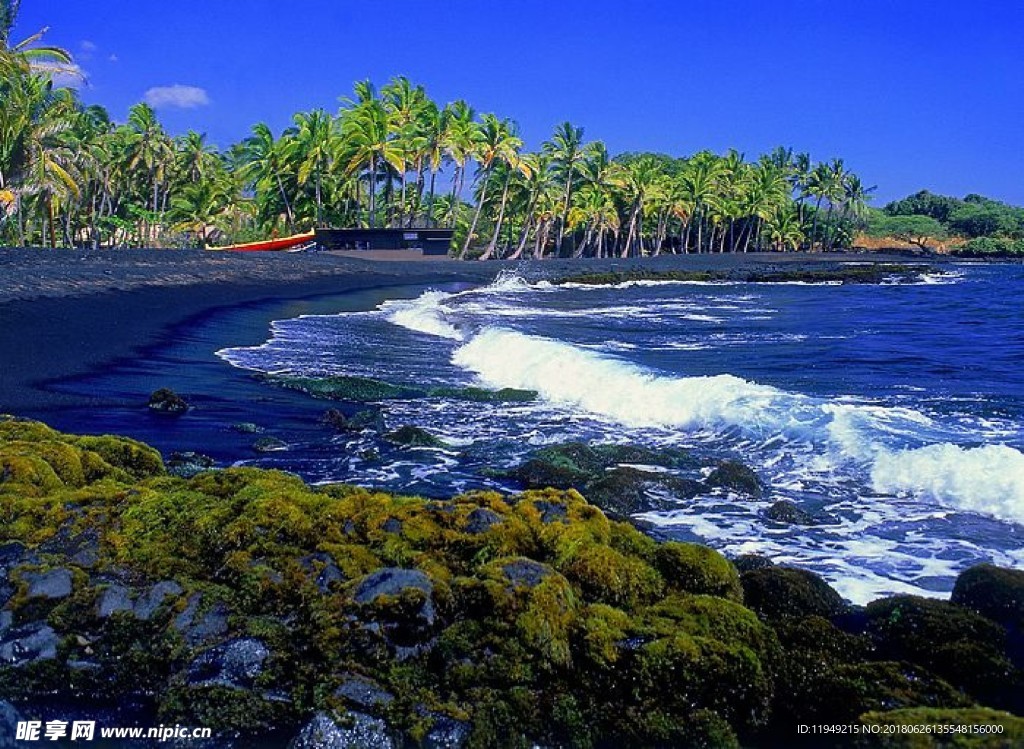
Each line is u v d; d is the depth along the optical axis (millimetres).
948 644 4242
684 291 44531
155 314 20422
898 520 7012
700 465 8688
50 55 34812
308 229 58875
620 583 4645
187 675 4082
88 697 4160
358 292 34188
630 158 101062
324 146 56062
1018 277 55875
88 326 16766
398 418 10977
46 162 37281
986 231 101000
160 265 30516
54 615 4410
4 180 37250
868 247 96188
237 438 9422
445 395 12406
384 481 8102
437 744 3734
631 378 12445
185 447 8898
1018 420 10297
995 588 4773
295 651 4113
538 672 3980
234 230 59375
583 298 37969
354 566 4621
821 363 16312
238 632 4219
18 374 11852
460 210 75188
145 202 61531
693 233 91312
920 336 21750
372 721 3779
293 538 4965
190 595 4453
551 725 3840
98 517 5238
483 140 61250
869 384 13555
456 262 52375
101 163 50781
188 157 59594
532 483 8062
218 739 3889
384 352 17141
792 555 6324
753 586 4969
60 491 5637
